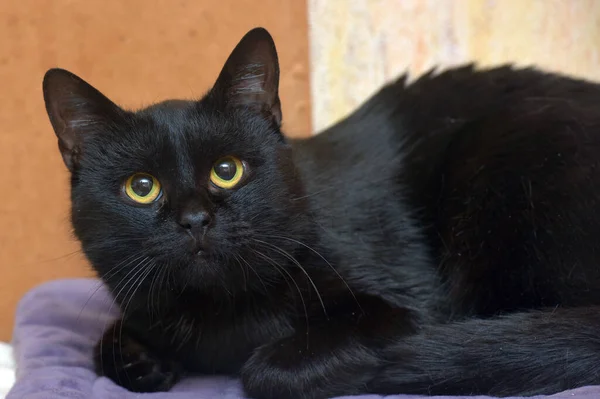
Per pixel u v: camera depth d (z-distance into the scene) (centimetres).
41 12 62
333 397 41
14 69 62
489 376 40
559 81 52
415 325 44
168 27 64
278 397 41
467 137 50
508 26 67
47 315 52
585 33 68
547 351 40
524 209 46
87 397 41
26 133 64
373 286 46
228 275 43
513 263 45
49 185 65
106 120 43
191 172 42
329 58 66
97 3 63
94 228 43
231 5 64
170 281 43
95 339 50
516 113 49
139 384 44
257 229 42
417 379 41
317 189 48
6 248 65
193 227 41
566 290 44
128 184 42
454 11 67
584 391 37
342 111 67
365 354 42
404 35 67
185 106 44
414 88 55
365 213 49
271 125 45
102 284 46
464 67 55
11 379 48
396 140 53
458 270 48
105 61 64
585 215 44
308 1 65
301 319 45
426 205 51
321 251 46
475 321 42
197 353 46
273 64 45
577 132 46
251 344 45
